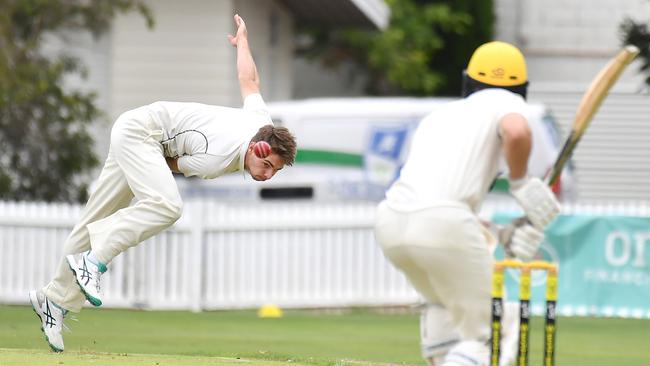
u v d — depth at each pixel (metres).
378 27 81.12
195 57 70.19
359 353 38.19
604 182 93.50
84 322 46.94
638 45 66.25
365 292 56.09
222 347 38.56
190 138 27.50
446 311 24.45
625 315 52.72
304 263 55.81
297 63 101.50
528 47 104.69
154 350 36.59
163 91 70.38
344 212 56.06
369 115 64.62
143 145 27.45
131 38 70.38
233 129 27.31
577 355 39.81
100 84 70.69
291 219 55.66
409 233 23.83
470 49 99.44
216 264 55.06
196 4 70.12
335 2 76.69
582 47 104.50
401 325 49.19
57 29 67.69
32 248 55.19
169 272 54.62
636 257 52.62
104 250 27.33
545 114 61.41
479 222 24.06
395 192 24.36
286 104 65.38
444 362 23.91
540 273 53.41
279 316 52.69
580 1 104.44
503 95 24.97
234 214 55.16
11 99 59.84
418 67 94.25
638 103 93.19
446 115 24.77
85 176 65.75
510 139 23.69
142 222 27.27
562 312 53.00
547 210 24.09
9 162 62.56
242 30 29.08
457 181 23.92
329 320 51.06
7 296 55.19
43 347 35.16
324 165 64.75
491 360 23.61
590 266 52.97
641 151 93.25
